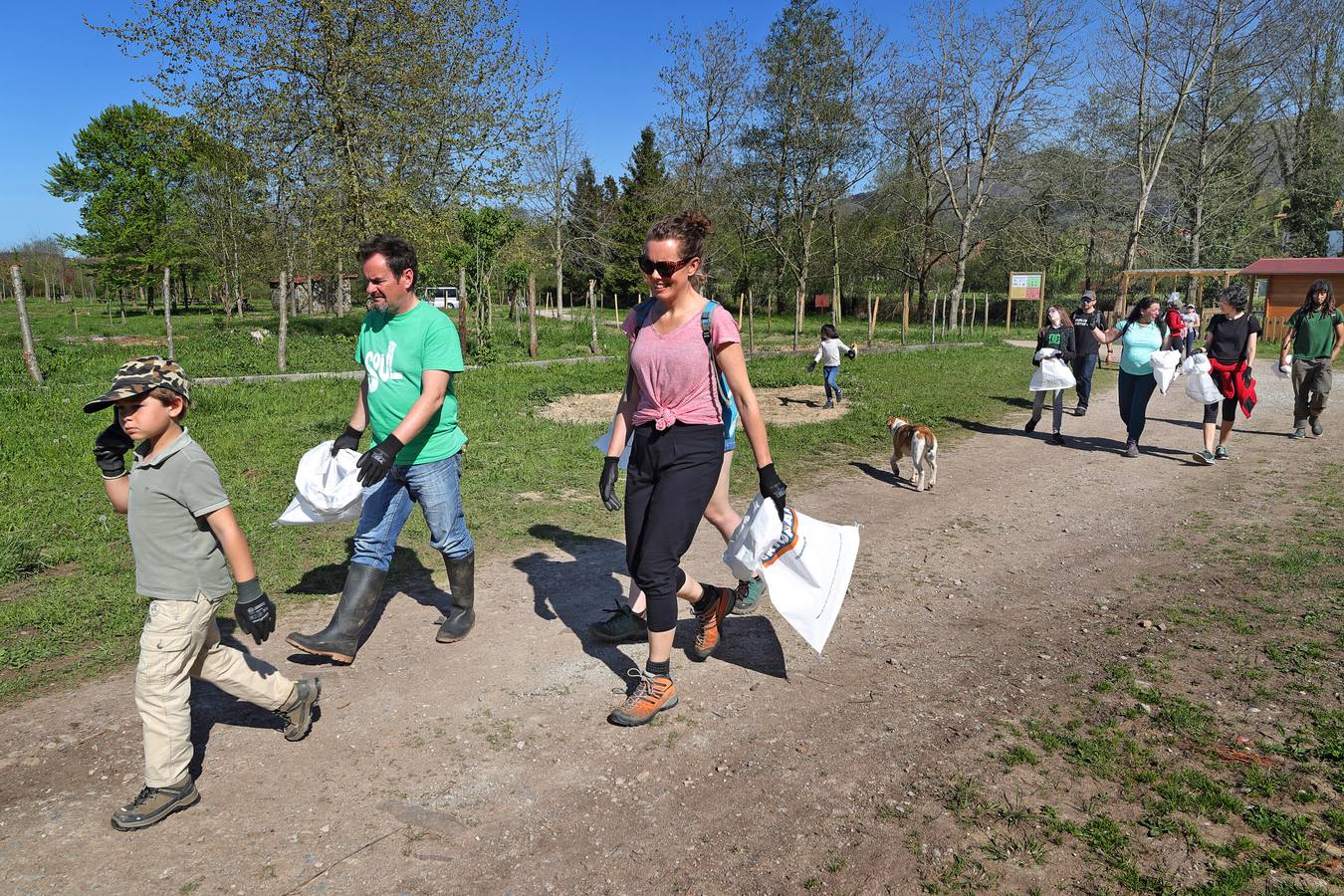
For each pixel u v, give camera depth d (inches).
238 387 478.9
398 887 94.3
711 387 129.2
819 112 1530.5
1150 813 106.9
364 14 751.1
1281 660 151.3
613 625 159.3
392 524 148.7
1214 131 1321.4
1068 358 463.5
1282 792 110.7
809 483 312.3
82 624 165.9
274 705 118.6
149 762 104.1
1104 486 302.4
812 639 133.4
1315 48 1314.0
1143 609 179.9
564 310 2154.3
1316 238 1438.2
